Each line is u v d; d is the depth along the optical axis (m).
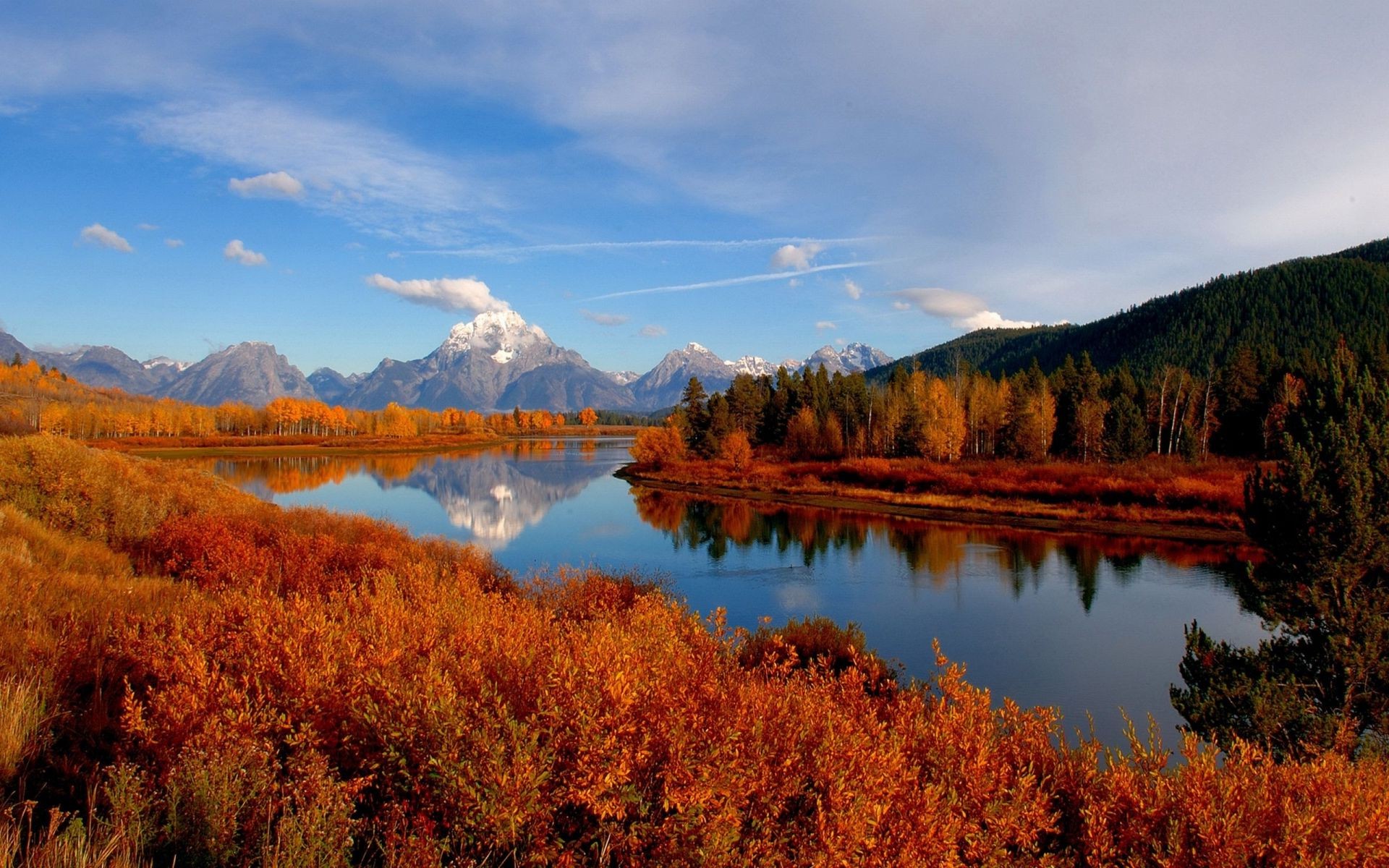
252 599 6.31
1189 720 9.88
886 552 29.27
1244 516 11.23
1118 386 74.94
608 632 5.38
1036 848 4.44
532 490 56.12
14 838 2.99
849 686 6.62
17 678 4.86
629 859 3.54
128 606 7.76
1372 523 9.53
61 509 13.59
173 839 3.30
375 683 4.27
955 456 59.12
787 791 3.98
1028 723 5.81
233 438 112.00
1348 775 5.12
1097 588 22.84
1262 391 58.25
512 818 3.25
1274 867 4.21
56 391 142.00
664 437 74.12
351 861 3.39
